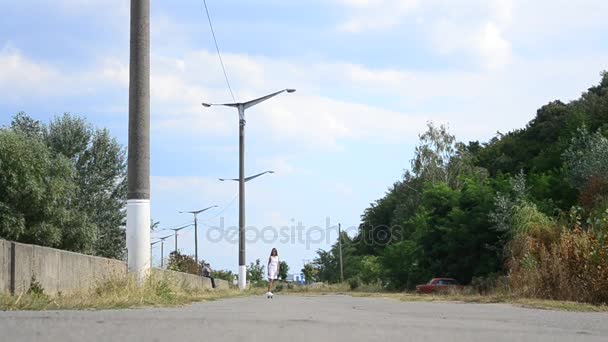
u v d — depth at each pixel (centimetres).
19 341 630
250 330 793
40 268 1560
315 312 1326
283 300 2395
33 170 3647
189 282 3092
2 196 3541
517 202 4775
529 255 2536
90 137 4781
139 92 1692
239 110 4641
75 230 3928
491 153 8050
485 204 5325
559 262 2272
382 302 2372
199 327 802
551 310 1719
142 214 1684
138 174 1688
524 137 7762
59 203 3812
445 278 5266
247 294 3547
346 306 1853
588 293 2142
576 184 4528
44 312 1048
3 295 1241
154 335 704
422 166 8144
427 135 8188
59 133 4675
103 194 4762
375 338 748
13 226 3469
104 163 4772
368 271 8544
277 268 2806
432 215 5847
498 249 5044
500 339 780
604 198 3159
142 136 1691
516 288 2527
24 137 3744
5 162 3531
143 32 1695
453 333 838
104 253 4672
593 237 2231
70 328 743
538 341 771
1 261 1397
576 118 6300
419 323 1019
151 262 1761
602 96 6944
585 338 833
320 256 12462
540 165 6091
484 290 3844
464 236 5366
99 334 696
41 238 3619
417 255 6128
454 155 8131
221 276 8844
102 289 1568
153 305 1429
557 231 2734
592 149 4569
